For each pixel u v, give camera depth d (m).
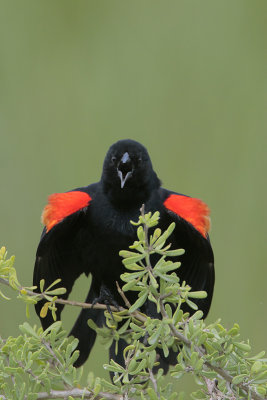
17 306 11.89
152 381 6.71
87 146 13.05
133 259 6.34
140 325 8.07
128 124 13.24
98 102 13.28
